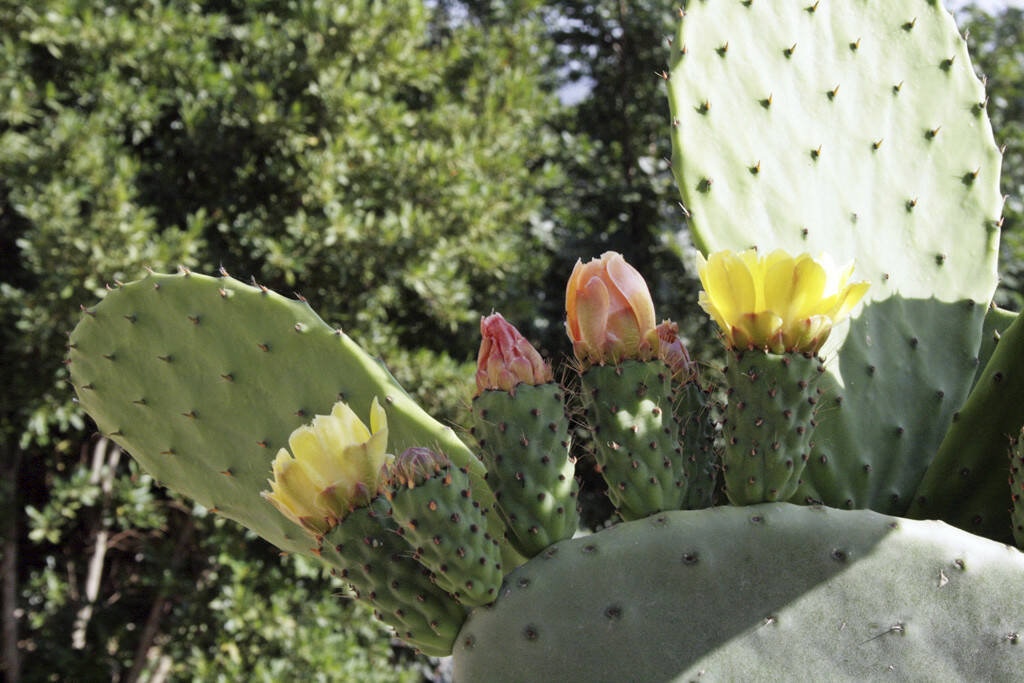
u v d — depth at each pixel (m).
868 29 1.05
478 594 0.81
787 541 0.82
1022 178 4.56
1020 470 0.86
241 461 0.99
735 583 0.82
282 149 3.75
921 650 0.81
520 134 4.46
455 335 4.30
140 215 3.34
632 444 0.84
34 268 3.25
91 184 3.35
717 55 1.00
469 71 4.59
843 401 0.95
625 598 0.81
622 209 5.11
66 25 3.54
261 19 4.07
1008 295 3.99
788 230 0.98
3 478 3.57
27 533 3.98
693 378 0.90
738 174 0.99
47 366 3.27
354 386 0.95
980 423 0.93
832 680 0.81
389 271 3.78
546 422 0.84
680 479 0.86
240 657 3.51
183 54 3.80
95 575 3.71
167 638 3.65
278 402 0.97
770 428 0.83
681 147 0.98
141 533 3.88
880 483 0.95
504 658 0.81
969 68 1.05
